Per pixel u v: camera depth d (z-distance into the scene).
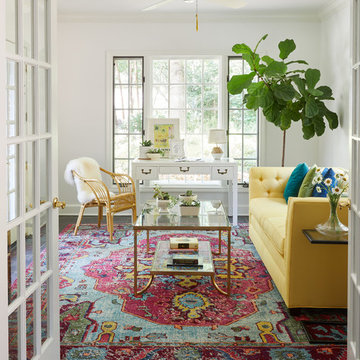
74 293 3.54
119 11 6.22
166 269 3.41
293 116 5.68
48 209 2.16
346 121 5.44
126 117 6.75
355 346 2.13
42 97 2.06
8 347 1.70
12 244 1.73
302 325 2.95
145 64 6.61
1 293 1.58
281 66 5.30
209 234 5.50
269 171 5.15
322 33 6.41
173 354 2.58
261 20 6.48
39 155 1.99
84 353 2.58
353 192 2.21
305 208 2.98
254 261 4.41
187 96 6.75
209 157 6.82
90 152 6.70
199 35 6.54
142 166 5.96
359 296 2.04
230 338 2.78
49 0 2.10
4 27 1.57
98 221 5.89
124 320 3.04
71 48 6.57
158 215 3.89
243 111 6.71
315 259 3.01
